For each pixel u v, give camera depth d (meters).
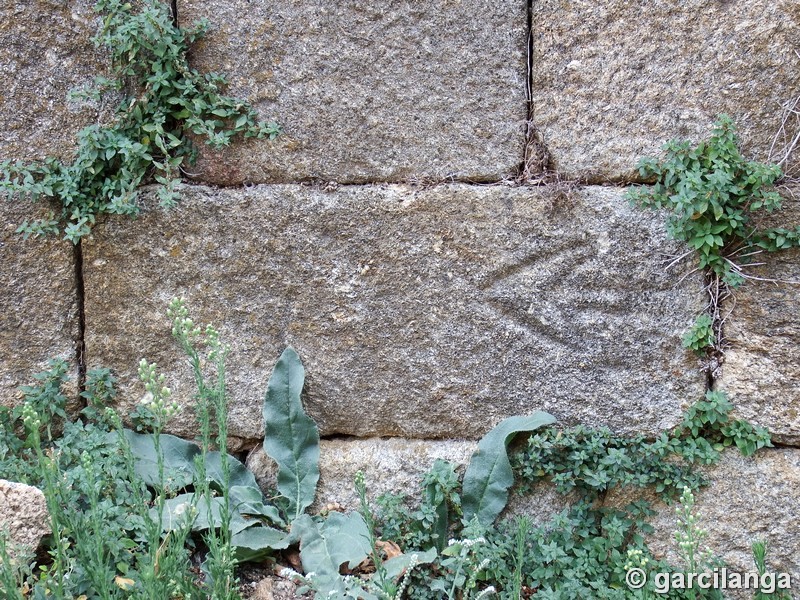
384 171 1.46
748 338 1.43
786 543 1.42
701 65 1.41
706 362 1.45
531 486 1.48
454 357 1.48
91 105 1.45
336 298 1.48
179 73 1.44
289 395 1.49
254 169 1.47
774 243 1.41
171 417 1.51
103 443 1.46
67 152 1.45
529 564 1.42
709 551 1.30
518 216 1.45
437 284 1.47
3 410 1.47
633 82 1.42
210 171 1.47
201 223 1.47
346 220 1.46
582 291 1.45
